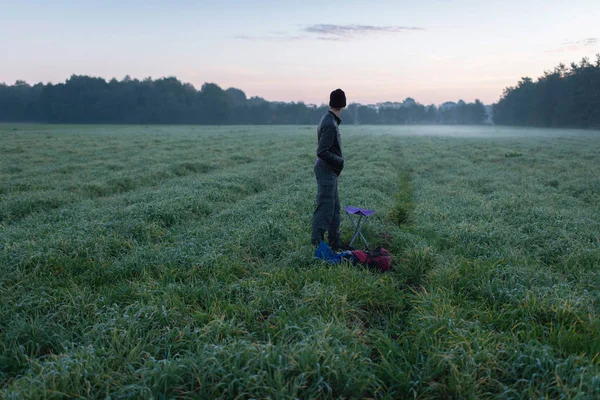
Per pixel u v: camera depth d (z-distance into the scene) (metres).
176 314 3.67
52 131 50.22
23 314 3.71
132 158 18.20
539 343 3.12
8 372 3.06
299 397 2.66
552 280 4.46
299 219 7.25
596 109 73.62
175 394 2.71
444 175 13.97
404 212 8.85
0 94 132.62
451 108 168.38
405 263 5.34
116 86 142.00
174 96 136.00
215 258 5.03
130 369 2.88
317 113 147.12
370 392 2.84
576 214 7.43
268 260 5.30
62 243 5.36
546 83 87.81
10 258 4.84
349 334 3.35
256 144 29.41
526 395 2.69
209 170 15.91
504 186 11.03
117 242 5.72
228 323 3.52
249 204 8.71
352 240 5.94
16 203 8.48
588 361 2.88
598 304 3.92
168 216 7.34
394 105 175.75
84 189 10.79
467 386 2.73
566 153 21.28
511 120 108.69
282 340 3.22
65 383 2.70
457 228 6.50
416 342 3.25
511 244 5.85
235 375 2.78
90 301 4.00
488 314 3.69
